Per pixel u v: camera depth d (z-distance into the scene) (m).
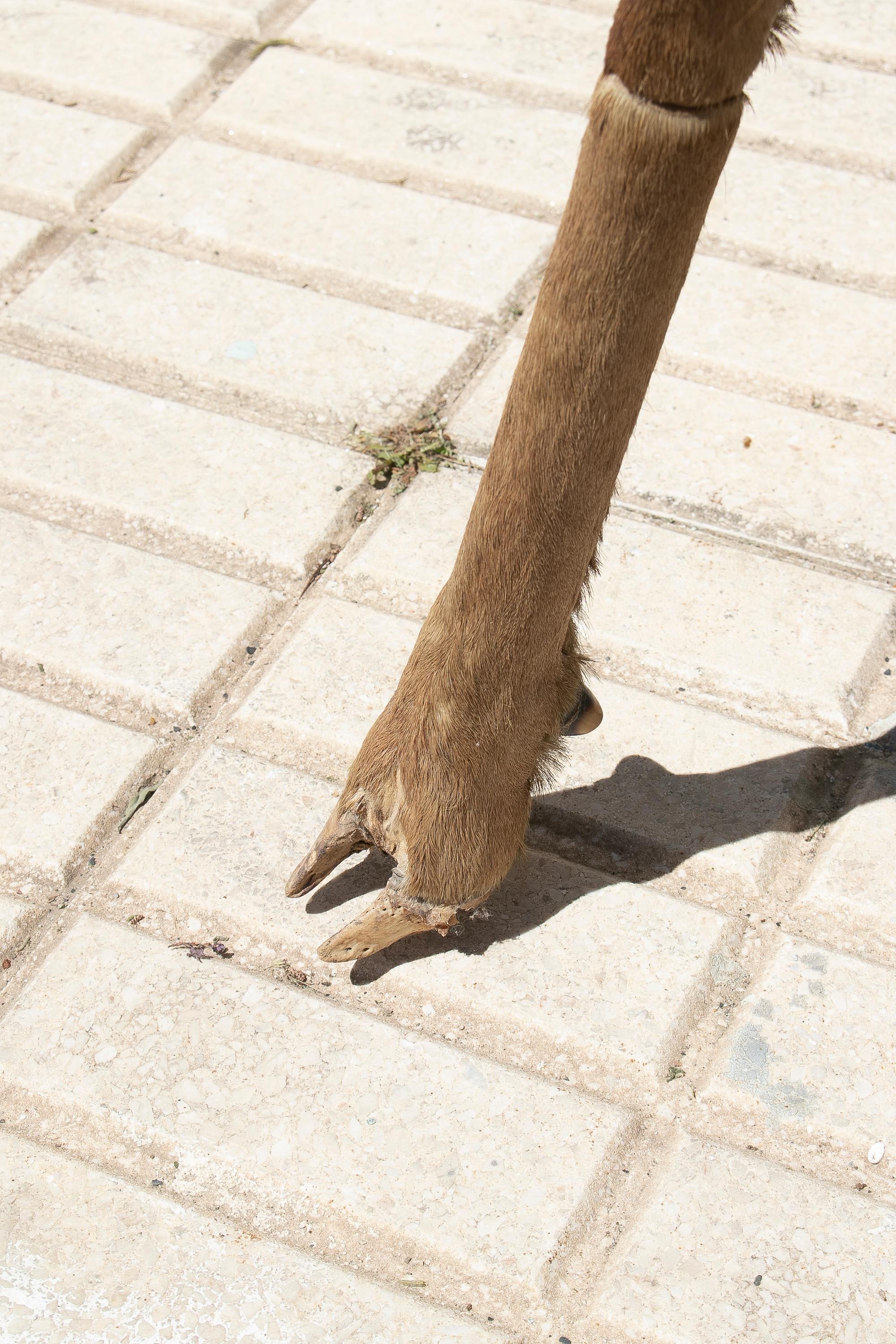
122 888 2.52
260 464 3.34
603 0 4.91
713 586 3.07
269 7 4.83
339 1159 2.15
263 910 2.48
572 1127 2.20
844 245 4.00
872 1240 2.08
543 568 1.81
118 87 4.51
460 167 4.23
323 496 3.26
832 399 3.54
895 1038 2.31
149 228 4.04
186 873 2.53
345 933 2.28
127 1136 2.19
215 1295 2.02
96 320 3.73
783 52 1.50
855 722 2.83
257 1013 2.34
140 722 2.82
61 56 4.66
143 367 3.61
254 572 3.12
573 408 1.61
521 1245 2.07
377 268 3.89
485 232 4.02
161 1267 2.05
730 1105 2.24
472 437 3.43
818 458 3.37
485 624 1.89
